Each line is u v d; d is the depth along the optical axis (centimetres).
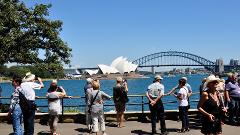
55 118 1365
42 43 2164
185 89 1463
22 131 1173
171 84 12362
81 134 1434
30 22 2084
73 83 16000
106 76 18588
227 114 1695
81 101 4022
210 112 903
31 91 1223
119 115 1571
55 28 2200
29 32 2106
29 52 2080
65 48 2208
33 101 1225
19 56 2042
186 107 1463
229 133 1408
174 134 1416
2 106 2000
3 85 10675
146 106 3219
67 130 1517
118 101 1562
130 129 1531
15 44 2048
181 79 1463
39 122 1702
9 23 2059
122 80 1585
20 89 1182
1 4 2050
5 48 1998
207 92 915
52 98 1355
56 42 2169
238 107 1590
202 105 910
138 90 9175
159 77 1403
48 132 1476
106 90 9000
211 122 900
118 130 1510
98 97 1315
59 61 2189
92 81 1462
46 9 2159
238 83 1659
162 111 1399
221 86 1494
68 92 8306
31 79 1259
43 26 2122
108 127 1580
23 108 1174
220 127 912
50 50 2192
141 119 1747
